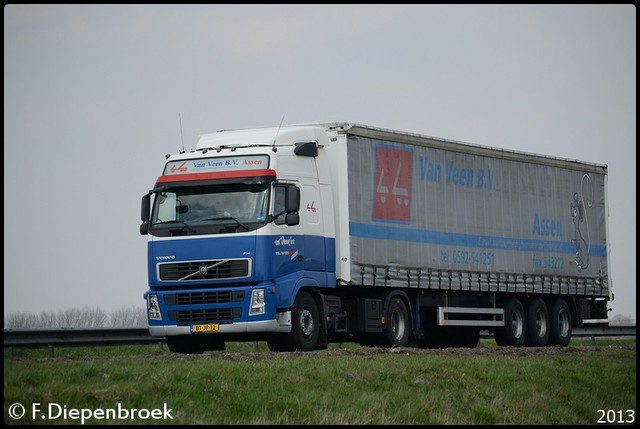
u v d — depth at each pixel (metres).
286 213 26.38
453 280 32.78
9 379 17.38
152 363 20.16
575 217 38.81
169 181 26.70
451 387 20.56
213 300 26.06
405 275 30.78
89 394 16.91
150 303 26.61
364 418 17.23
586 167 39.62
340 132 29.00
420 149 31.89
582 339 47.88
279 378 19.00
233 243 25.97
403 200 30.97
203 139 28.28
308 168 27.78
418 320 31.77
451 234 32.88
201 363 20.16
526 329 36.69
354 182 29.12
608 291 40.31
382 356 23.77
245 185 26.28
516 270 35.69
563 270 37.97
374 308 29.75
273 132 27.88
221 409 17.09
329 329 28.53
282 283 26.25
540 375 22.98
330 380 19.38
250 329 25.78
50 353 27.06
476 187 34.19
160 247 26.50
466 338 36.25
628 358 28.94
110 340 28.97
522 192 36.31
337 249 28.70
